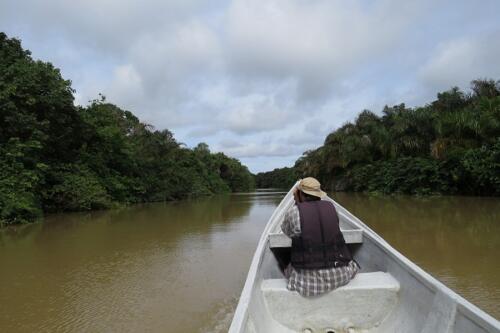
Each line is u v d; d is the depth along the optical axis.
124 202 24.70
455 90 28.66
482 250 7.21
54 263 7.65
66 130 18.75
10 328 4.44
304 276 2.92
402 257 3.14
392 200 20.94
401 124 29.14
